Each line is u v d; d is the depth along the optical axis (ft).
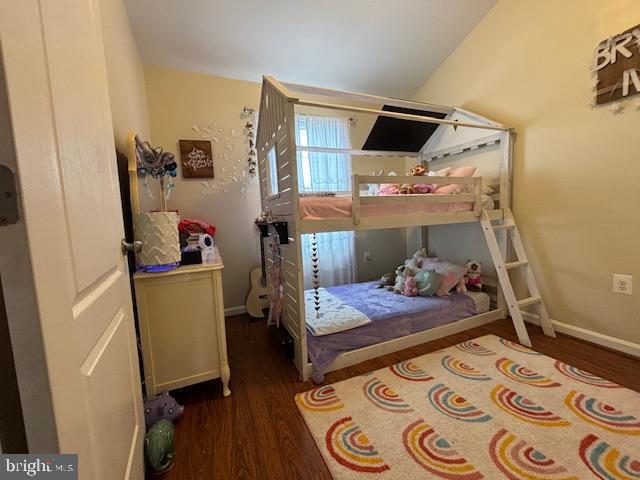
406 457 3.78
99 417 2.20
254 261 9.98
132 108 6.41
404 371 5.82
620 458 3.59
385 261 12.10
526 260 7.36
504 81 7.87
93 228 2.39
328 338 6.16
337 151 9.42
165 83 8.59
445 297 8.08
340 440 4.11
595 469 3.47
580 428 4.10
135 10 6.54
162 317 4.72
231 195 9.54
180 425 4.54
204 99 9.04
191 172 8.93
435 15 7.78
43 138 1.62
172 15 6.81
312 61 8.86
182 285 4.80
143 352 4.62
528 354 6.23
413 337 6.93
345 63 9.09
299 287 5.65
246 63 8.68
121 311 3.15
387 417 4.53
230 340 7.73
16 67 1.40
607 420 4.22
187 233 6.89
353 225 6.07
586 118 6.39
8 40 1.35
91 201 2.40
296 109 10.02
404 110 10.81
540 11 6.99
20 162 1.39
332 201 6.03
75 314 1.90
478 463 3.64
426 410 4.65
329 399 5.06
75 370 1.78
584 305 6.75
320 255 10.59
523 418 4.35
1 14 1.32
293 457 3.90
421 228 11.12
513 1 7.48
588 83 6.31
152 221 4.52
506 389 5.07
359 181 6.05
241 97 9.48
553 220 7.13
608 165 6.13
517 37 7.48
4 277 1.36
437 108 8.89
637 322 5.96
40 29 1.69
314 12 7.18
